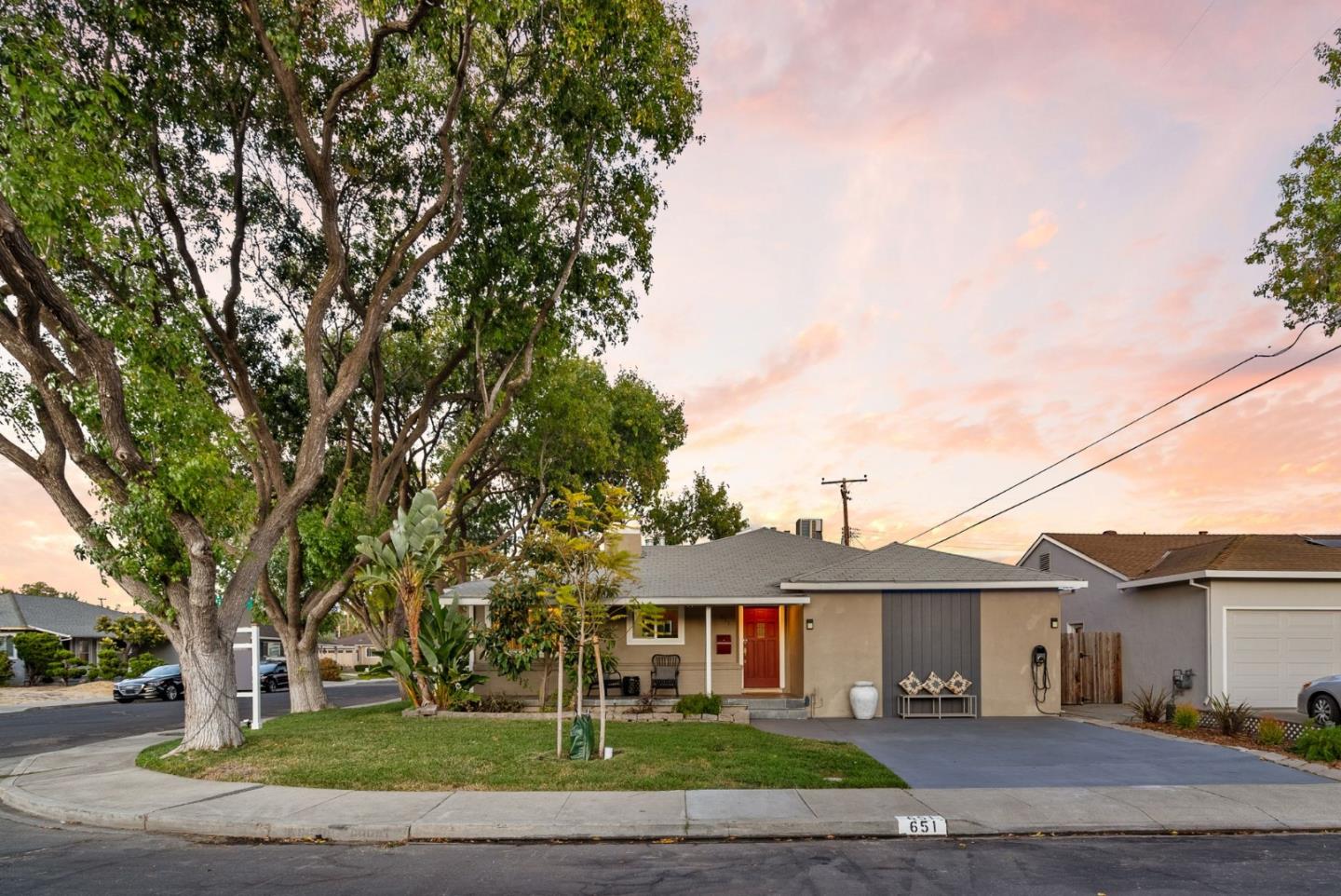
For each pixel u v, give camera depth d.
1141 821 8.01
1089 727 14.78
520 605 14.65
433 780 9.59
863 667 17.20
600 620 11.12
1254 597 17.36
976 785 9.41
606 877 6.50
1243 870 6.66
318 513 18.30
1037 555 27.16
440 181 18.22
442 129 16.09
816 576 17.55
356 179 18.09
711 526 46.62
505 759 10.60
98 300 14.68
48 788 10.06
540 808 8.37
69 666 38.56
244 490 14.54
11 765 12.38
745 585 18.66
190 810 8.53
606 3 14.45
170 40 14.21
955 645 17.28
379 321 15.14
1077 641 20.62
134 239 13.62
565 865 6.84
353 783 9.54
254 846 7.61
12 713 23.94
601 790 9.13
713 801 8.61
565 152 18.11
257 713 14.59
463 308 20.50
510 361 20.27
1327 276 16.70
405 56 16.50
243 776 10.16
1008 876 6.52
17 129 9.91
